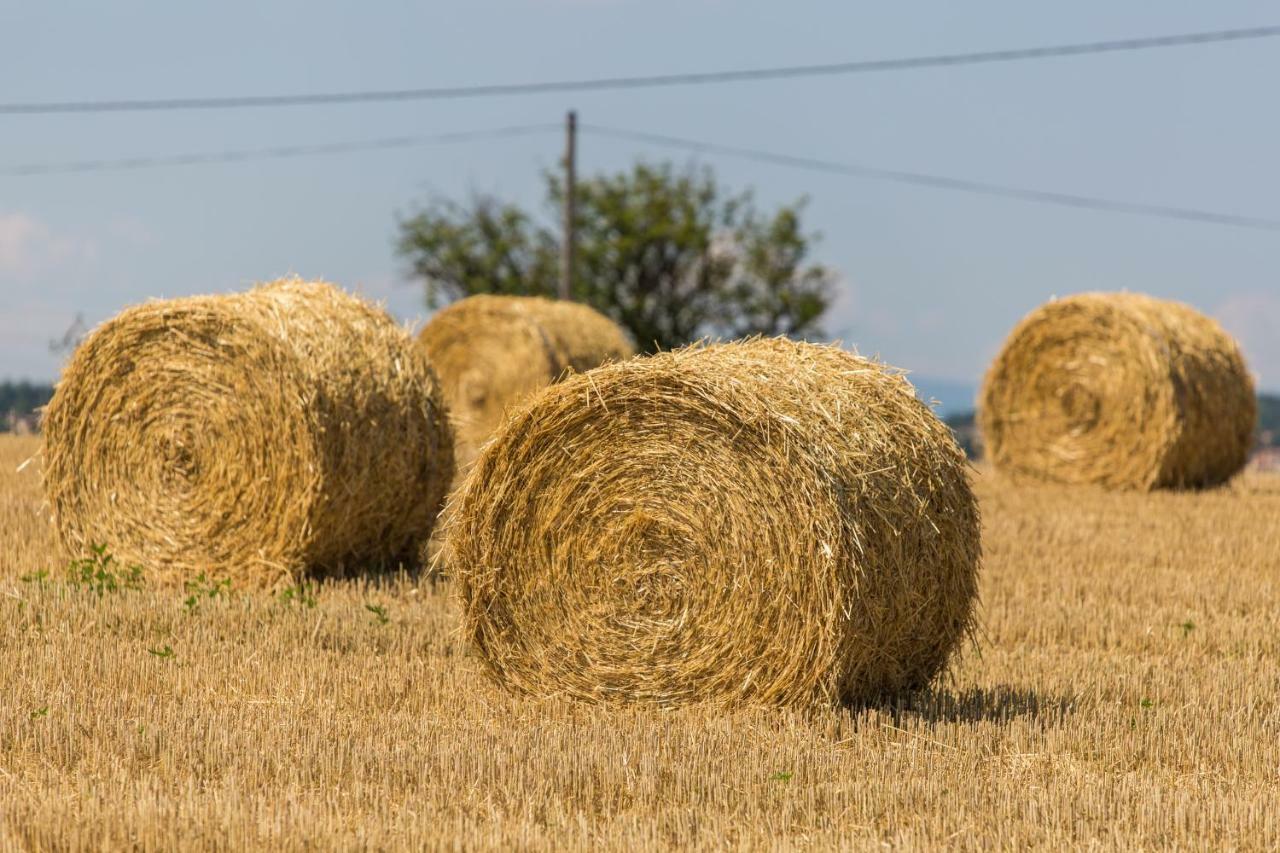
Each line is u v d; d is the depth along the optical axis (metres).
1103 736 31.64
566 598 35.56
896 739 31.61
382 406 49.59
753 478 33.75
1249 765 30.08
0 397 112.19
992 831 25.23
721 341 36.66
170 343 49.38
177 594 45.97
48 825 23.80
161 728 29.62
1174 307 86.44
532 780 27.31
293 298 50.28
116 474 50.28
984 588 50.66
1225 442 85.00
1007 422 88.12
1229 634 44.16
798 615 33.25
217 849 23.27
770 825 25.45
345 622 41.44
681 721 33.03
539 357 100.19
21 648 37.34
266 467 48.22
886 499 33.53
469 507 36.09
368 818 25.02
